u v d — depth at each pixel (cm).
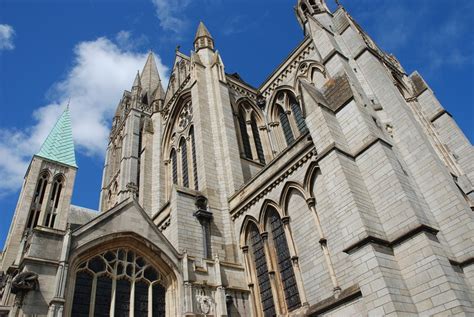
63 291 2178
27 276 2136
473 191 3200
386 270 2016
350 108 2788
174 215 3338
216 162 3984
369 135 2583
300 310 2617
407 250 2100
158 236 2820
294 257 2802
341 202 2358
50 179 8850
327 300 2412
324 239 2631
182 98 5362
